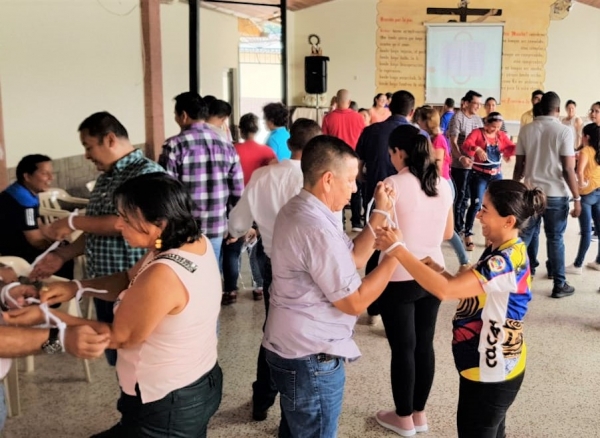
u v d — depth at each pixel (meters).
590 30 11.66
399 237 1.90
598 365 3.56
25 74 5.21
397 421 2.83
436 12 11.88
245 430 2.86
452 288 1.91
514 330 1.98
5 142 4.97
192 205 1.75
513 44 11.83
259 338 3.96
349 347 1.94
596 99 11.86
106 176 2.54
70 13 5.81
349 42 12.22
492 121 6.10
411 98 4.08
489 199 1.99
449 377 3.42
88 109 6.19
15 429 2.84
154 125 6.67
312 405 1.92
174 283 1.62
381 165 4.06
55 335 1.56
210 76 10.05
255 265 4.61
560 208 4.55
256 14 11.19
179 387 1.71
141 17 6.49
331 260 1.79
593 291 4.86
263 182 2.82
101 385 3.29
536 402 3.14
